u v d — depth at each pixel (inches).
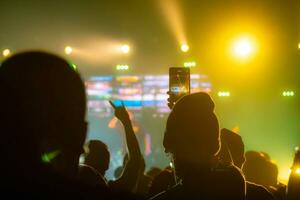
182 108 111.4
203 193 109.7
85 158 201.9
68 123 50.9
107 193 51.4
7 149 47.6
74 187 49.2
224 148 171.8
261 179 223.5
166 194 111.1
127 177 145.1
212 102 113.3
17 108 48.3
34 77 49.7
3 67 50.4
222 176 111.9
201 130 110.0
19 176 47.3
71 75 51.8
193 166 109.9
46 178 48.1
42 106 49.2
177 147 110.7
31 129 48.4
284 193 198.2
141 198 53.6
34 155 48.2
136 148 149.0
